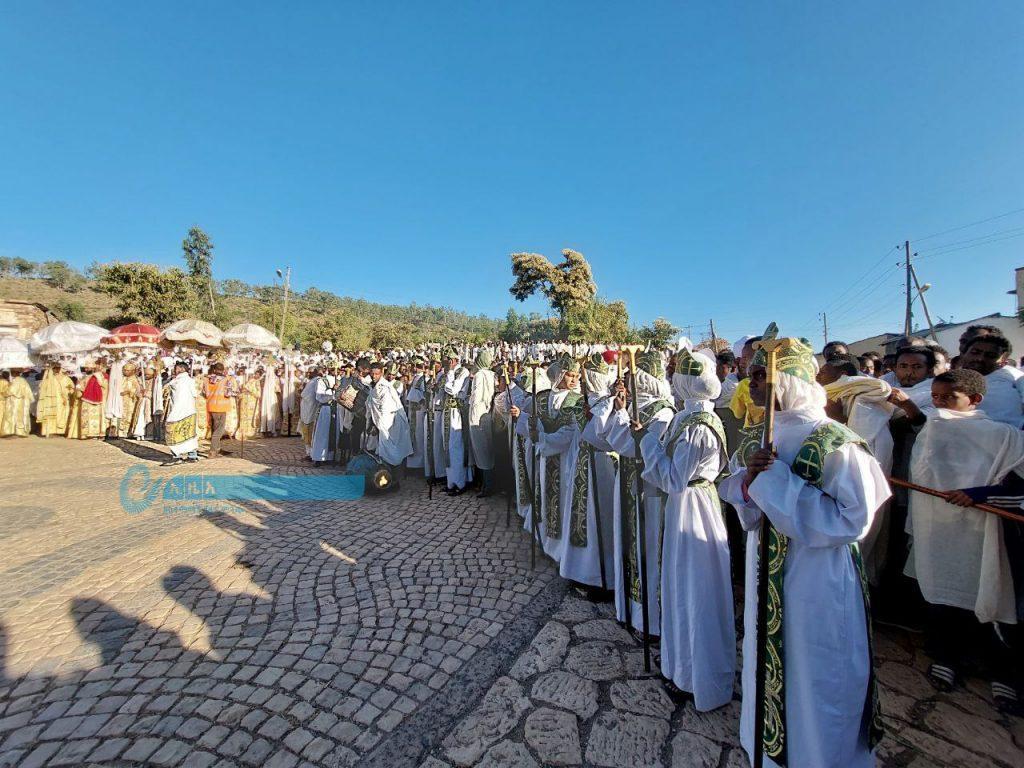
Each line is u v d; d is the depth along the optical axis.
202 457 9.42
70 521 5.56
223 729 2.39
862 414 3.21
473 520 5.59
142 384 12.11
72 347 11.82
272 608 3.58
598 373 4.14
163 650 3.06
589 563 3.70
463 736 2.34
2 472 8.12
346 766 2.17
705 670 2.46
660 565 2.84
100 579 4.04
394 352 14.87
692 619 2.49
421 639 3.17
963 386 2.66
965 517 2.65
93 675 2.81
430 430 7.07
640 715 2.46
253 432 12.20
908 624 3.24
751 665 2.13
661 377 3.26
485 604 3.62
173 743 2.30
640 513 2.79
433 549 4.69
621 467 3.26
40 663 2.92
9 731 2.38
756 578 2.14
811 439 1.85
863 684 1.80
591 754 2.22
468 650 3.04
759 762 1.86
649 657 2.88
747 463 2.14
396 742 2.31
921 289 22.45
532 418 4.48
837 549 1.83
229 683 2.74
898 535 3.28
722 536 2.60
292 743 2.30
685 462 2.44
